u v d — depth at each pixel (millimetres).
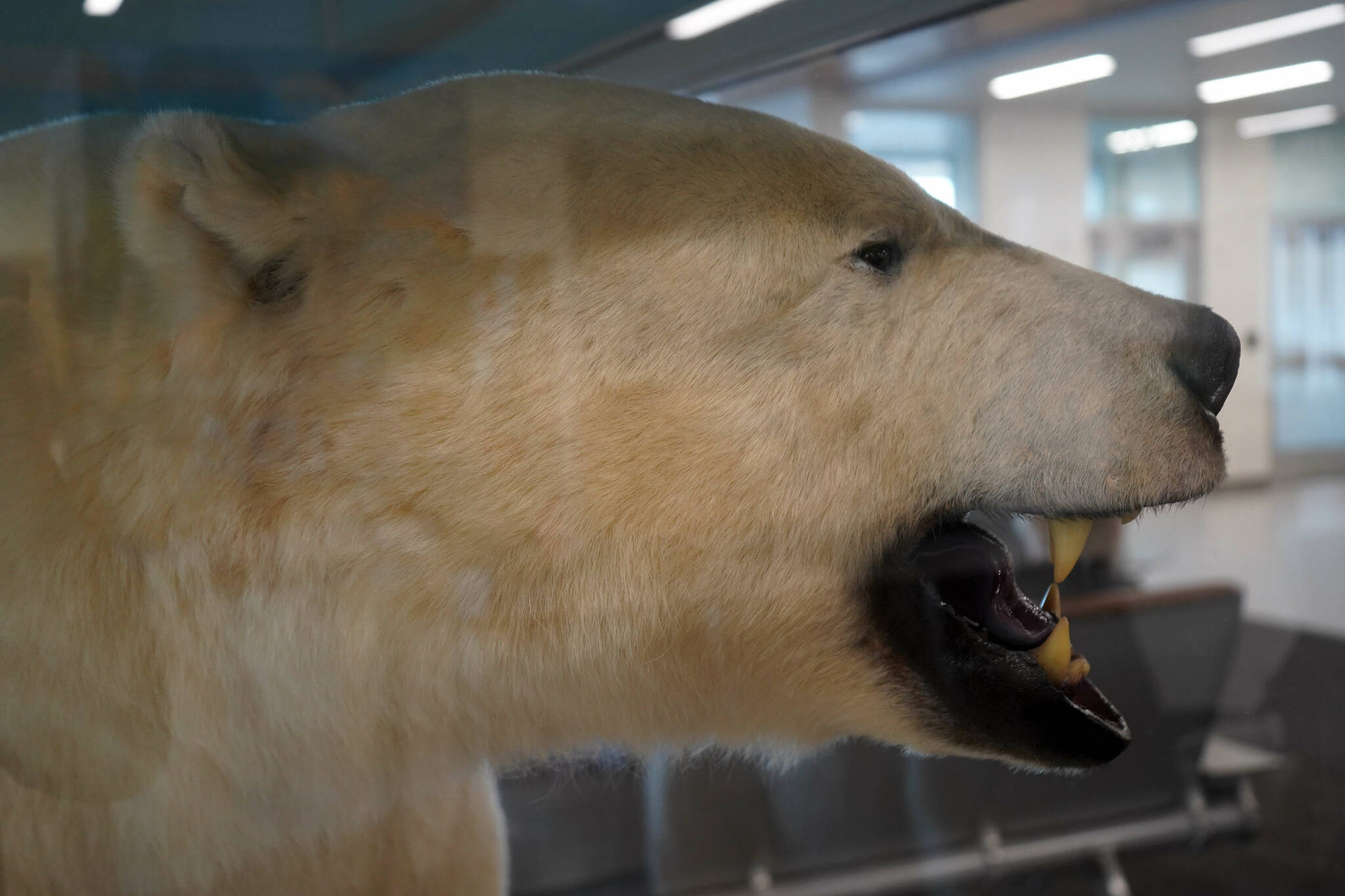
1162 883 1295
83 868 846
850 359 889
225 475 833
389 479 854
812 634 979
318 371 836
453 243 834
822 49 1020
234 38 777
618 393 860
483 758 1027
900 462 914
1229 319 1551
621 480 879
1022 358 913
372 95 875
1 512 785
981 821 1325
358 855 1014
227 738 873
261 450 836
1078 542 987
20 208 785
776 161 879
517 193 836
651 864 1197
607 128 861
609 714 1009
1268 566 1546
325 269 834
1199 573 1511
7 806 816
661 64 999
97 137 796
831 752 1265
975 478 925
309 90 855
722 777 1191
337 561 866
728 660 996
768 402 880
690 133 876
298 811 936
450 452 854
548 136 851
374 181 830
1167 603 1417
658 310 852
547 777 1161
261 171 816
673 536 904
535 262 837
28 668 795
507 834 1173
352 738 927
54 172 790
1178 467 922
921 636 984
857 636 984
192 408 822
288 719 891
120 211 784
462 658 926
